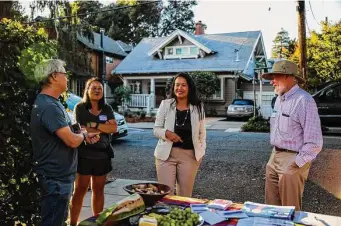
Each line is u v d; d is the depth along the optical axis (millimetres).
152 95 21391
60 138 2742
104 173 3900
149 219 2230
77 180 3820
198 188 5871
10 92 2809
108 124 3875
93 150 3803
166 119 3758
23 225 3176
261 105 18484
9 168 2859
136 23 43281
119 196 5254
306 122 3145
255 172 6820
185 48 22406
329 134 12164
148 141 10859
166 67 21719
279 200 3445
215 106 21266
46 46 3107
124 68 22625
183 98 3764
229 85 21109
